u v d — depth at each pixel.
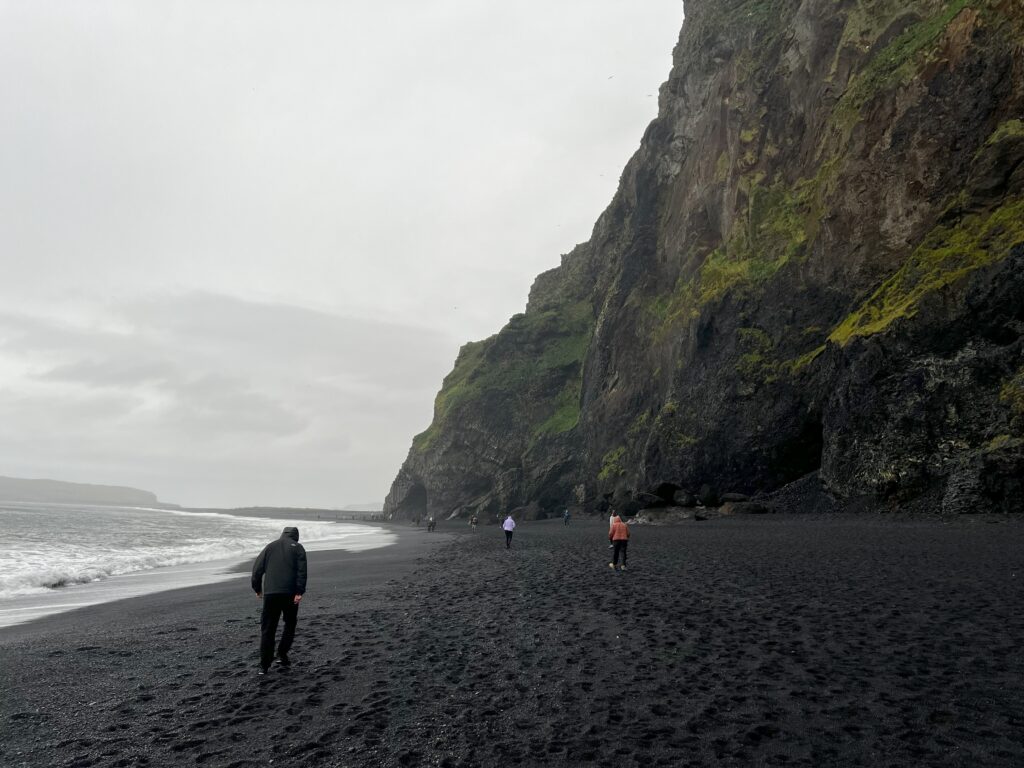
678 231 75.56
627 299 83.44
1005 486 28.91
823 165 51.81
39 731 6.31
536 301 150.50
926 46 43.91
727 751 5.29
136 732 6.22
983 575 13.70
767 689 6.82
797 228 53.03
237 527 99.12
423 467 121.88
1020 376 30.28
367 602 14.65
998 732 5.44
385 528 96.12
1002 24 39.31
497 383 115.94
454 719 6.29
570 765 5.14
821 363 44.03
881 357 36.69
